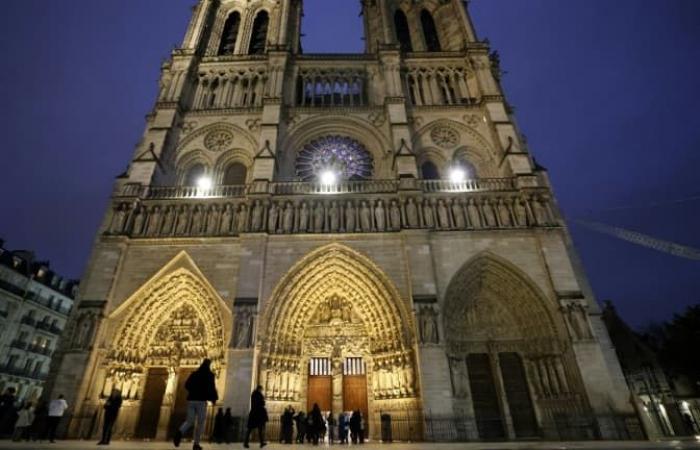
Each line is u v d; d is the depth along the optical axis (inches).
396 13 2432.3
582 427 1141.7
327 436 1201.4
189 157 1721.2
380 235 1401.3
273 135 1667.1
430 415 1105.4
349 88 1950.1
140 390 1268.5
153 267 1346.0
